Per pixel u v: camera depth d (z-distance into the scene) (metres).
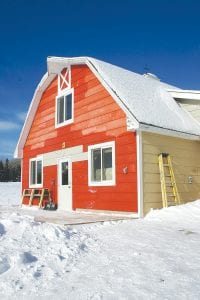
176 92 15.08
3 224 7.00
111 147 12.70
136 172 11.52
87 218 10.77
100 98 13.52
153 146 11.98
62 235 6.59
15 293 4.05
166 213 10.80
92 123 13.79
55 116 16.30
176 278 4.49
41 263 5.11
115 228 8.59
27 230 6.66
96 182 13.24
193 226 8.79
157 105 13.62
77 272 4.82
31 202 17.14
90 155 13.70
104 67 14.38
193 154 13.47
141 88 14.47
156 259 5.38
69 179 14.82
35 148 17.75
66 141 15.30
